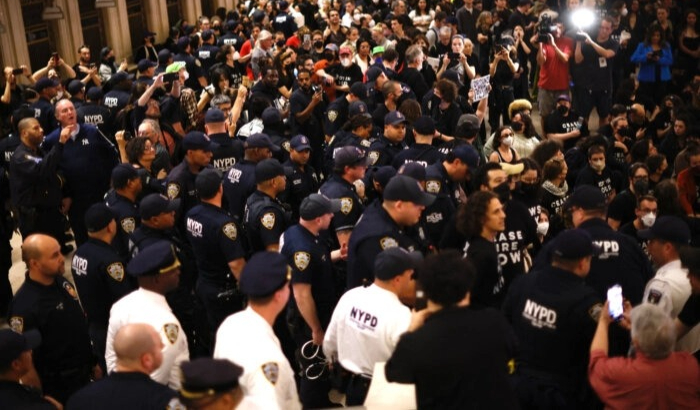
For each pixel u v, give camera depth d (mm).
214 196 5871
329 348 4637
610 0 16219
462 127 7613
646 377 3822
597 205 4953
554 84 12547
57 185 7836
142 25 19453
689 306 4672
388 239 4953
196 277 6582
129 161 7297
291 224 6613
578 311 4129
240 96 9297
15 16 14609
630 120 10383
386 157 7578
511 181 6246
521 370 4297
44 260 5000
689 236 4980
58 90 10344
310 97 10023
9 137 8555
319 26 17078
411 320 3971
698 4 16344
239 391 3256
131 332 3826
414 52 11055
